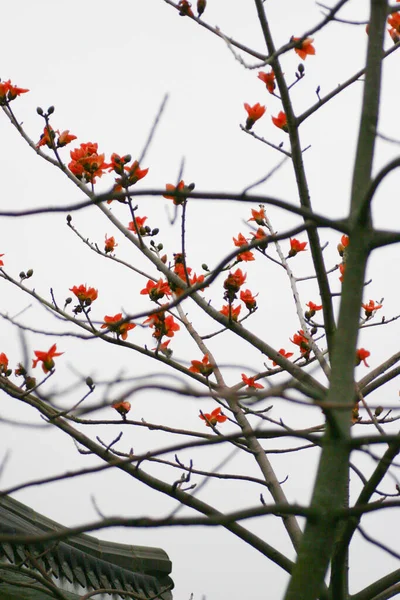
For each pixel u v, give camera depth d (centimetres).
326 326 467
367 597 414
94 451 449
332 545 307
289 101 471
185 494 444
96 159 530
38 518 757
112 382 268
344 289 336
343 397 319
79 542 830
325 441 315
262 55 473
